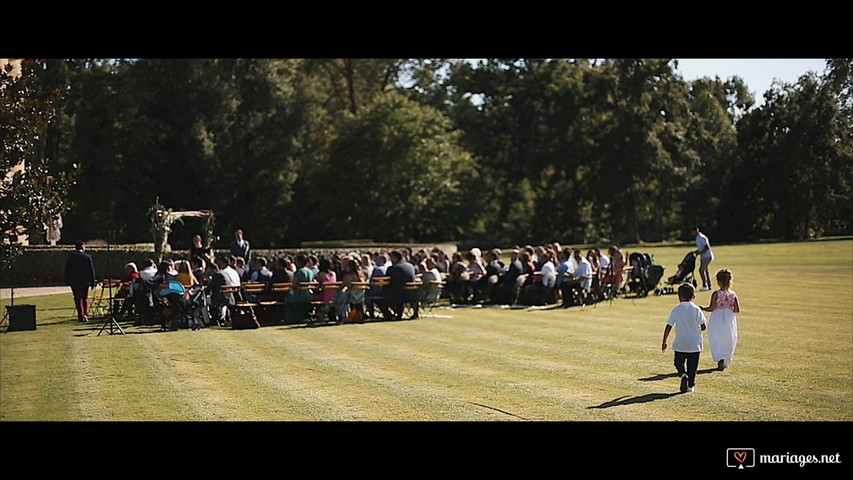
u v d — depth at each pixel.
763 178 41.47
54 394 11.09
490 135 66.81
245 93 55.88
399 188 55.56
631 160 57.59
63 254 33.25
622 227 61.69
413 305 19.67
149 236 50.50
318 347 14.89
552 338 15.43
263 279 20.28
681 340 10.50
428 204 55.34
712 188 53.75
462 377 11.70
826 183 36.81
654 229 65.19
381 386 11.19
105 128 50.31
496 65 68.25
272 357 13.75
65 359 13.85
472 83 68.38
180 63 52.03
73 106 50.47
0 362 13.69
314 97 57.62
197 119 51.94
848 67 33.94
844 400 9.92
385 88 70.69
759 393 10.32
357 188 55.88
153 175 52.22
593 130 61.28
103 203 49.88
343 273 19.11
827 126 35.84
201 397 10.73
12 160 13.32
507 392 10.68
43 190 13.70
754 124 40.75
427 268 21.80
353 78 69.56
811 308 18.53
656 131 58.22
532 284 22.33
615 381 11.23
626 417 9.41
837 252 33.19
